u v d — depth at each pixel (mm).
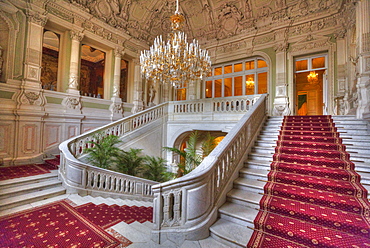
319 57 8992
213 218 2736
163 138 9078
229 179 3436
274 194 3111
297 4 9031
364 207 2436
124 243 2699
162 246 2514
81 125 8484
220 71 12172
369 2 5223
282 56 9445
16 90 6625
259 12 10094
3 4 6371
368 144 4039
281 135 5082
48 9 7508
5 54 6523
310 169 3477
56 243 2703
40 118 7012
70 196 4660
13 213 3672
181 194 2607
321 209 2627
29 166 6277
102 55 10297
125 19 10445
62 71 8297
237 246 2299
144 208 4727
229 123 7617
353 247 2020
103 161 6074
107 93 10211
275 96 9555
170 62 5902
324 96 8805
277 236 2381
